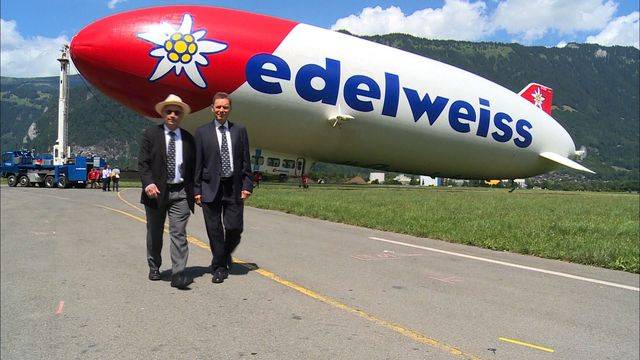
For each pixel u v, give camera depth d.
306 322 4.64
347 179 111.38
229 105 6.15
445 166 34.69
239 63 24.77
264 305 5.15
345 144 30.34
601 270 7.61
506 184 98.75
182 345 4.05
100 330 4.41
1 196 24.73
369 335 4.34
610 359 4.02
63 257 7.71
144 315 4.80
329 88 27.30
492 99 33.50
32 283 6.05
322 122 28.31
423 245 9.63
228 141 6.16
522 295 5.91
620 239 10.59
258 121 27.31
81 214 14.70
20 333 4.36
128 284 5.99
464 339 4.34
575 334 4.59
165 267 6.96
